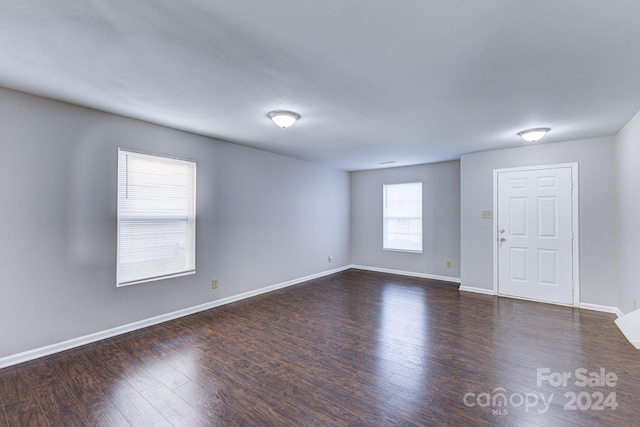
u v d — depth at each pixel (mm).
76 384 2174
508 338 2982
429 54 1888
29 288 2527
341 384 2180
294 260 5301
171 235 3541
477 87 2369
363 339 2965
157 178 3408
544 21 1549
